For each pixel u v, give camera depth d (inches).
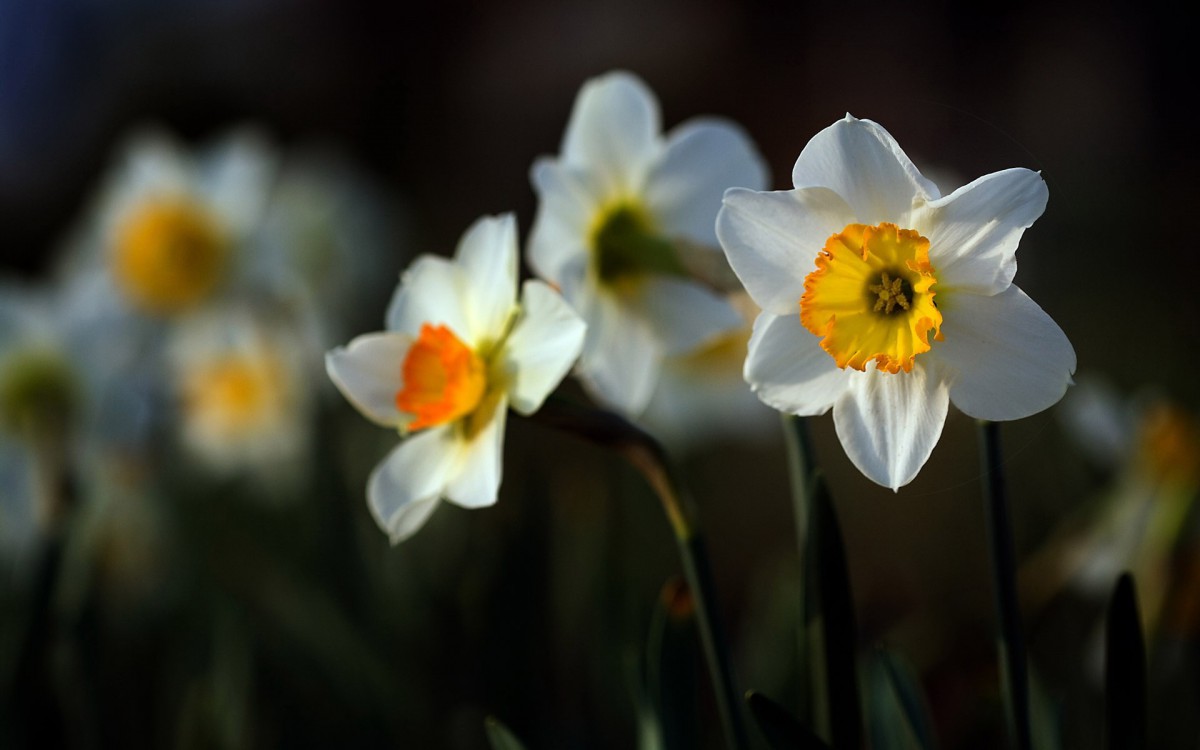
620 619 41.3
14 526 43.8
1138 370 71.7
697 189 30.8
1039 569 38.0
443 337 27.0
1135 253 94.8
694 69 150.2
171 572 46.8
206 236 56.9
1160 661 33.8
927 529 66.2
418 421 26.7
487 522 43.1
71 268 60.4
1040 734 31.6
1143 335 77.9
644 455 26.3
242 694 36.6
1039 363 24.2
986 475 25.4
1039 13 140.6
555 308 26.5
